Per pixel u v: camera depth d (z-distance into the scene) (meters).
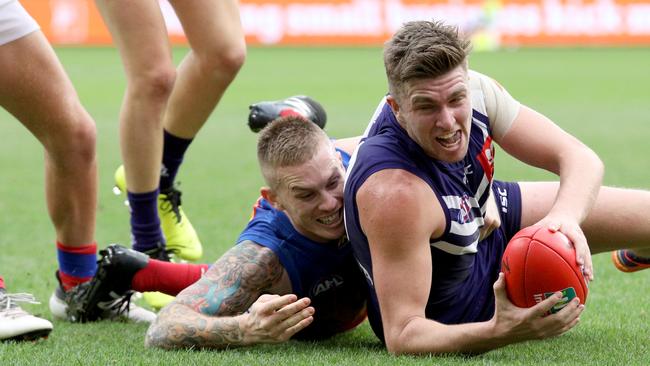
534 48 45.84
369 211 5.18
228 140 19.02
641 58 40.75
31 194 12.96
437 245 5.39
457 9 45.22
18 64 6.08
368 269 5.52
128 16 7.04
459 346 5.10
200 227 10.51
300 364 5.22
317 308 6.08
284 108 7.21
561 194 5.52
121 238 10.05
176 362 5.29
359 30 45.38
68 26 43.75
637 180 13.37
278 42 45.34
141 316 7.00
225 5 7.73
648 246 6.25
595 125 20.66
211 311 5.79
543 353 5.55
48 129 6.32
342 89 28.11
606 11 46.03
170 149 8.03
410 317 5.22
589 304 7.17
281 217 5.96
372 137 5.41
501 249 6.06
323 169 5.56
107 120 21.66
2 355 5.55
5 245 9.73
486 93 5.71
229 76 7.80
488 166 5.61
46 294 7.77
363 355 5.48
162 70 7.11
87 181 6.66
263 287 5.89
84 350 5.73
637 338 6.00
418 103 4.95
